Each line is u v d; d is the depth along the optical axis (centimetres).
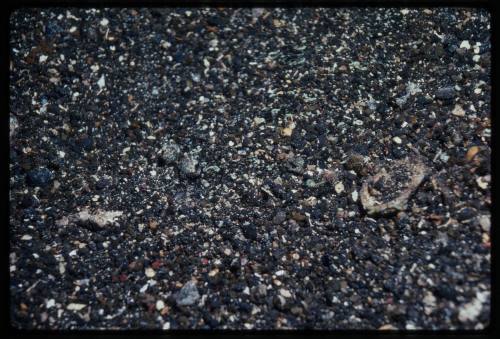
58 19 59
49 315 49
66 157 55
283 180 54
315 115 56
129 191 54
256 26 60
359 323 48
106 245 52
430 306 48
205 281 50
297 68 58
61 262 51
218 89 58
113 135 56
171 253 51
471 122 53
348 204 52
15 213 53
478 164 51
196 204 53
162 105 57
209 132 56
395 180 52
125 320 49
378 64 57
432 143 53
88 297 50
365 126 55
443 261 49
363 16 59
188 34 60
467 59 56
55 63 58
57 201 53
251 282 50
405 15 59
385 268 49
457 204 50
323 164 54
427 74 56
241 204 53
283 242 51
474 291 48
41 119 56
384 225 51
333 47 58
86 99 57
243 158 55
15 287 50
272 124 56
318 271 50
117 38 59
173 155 55
